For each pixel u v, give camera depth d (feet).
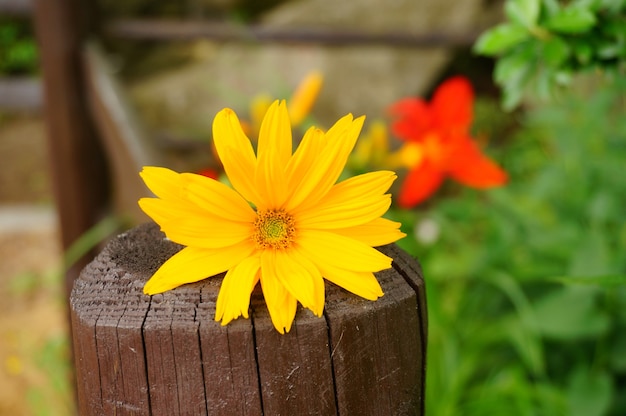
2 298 4.96
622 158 3.31
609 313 2.95
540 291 3.28
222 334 1.72
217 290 1.75
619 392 3.11
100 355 1.75
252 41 4.37
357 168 2.82
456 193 5.70
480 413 2.92
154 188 1.73
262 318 1.73
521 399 2.86
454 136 2.97
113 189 4.14
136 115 3.63
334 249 1.74
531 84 2.42
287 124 1.75
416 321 1.81
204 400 1.74
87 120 3.95
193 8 7.02
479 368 3.32
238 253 1.74
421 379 1.86
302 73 6.25
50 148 3.95
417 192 2.98
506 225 3.41
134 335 1.73
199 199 1.72
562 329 2.85
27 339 4.43
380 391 1.78
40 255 5.45
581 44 2.13
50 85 3.88
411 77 6.33
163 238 1.88
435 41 4.69
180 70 6.63
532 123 4.01
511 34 2.16
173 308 1.74
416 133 3.00
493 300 3.40
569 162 3.42
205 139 5.11
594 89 3.91
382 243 1.77
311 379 1.74
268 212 1.76
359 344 1.75
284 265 1.73
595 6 2.12
